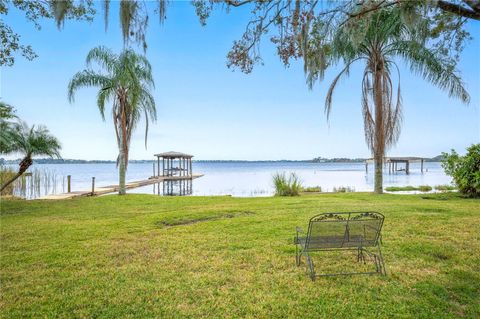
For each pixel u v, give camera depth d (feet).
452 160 42.60
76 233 22.24
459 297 11.18
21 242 19.79
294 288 12.18
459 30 16.53
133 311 10.55
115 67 48.11
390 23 32.58
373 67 44.55
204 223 24.79
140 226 24.59
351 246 13.07
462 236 18.97
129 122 51.96
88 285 12.82
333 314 10.11
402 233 19.81
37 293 12.14
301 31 13.60
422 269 13.93
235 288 12.29
